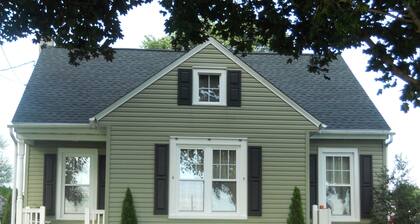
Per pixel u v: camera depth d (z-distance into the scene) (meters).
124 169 16.00
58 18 11.59
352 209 18.14
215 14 11.62
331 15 9.14
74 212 17.55
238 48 12.07
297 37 11.47
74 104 17.75
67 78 19.14
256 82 16.69
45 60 20.09
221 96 16.56
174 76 16.47
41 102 17.64
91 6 11.59
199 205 16.20
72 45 12.01
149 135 16.19
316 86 20.17
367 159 18.39
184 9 11.38
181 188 16.20
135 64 20.27
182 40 12.05
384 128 18.22
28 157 17.58
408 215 16.83
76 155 17.77
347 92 19.92
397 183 17.38
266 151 16.50
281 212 16.33
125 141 16.09
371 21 10.07
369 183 18.27
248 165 16.39
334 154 18.38
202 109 16.45
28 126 16.72
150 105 16.28
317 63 11.80
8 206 19.62
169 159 16.19
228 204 16.30
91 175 17.69
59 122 16.81
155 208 15.96
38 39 11.97
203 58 16.61
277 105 16.67
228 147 16.45
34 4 11.40
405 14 9.70
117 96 18.36
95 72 19.59
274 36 11.63
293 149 16.59
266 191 16.36
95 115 16.70
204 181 16.27
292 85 20.17
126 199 15.77
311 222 17.70
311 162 18.27
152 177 16.08
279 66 21.23
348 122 18.39
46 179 17.45
